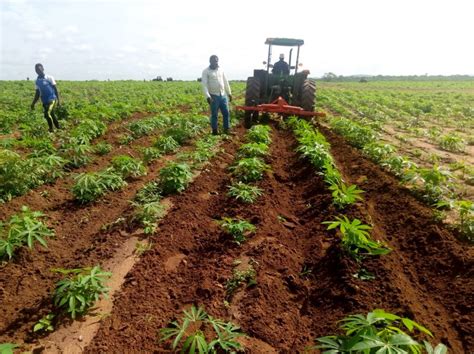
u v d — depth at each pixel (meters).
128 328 2.99
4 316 3.14
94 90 28.78
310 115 10.62
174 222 4.74
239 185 5.52
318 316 3.23
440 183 5.77
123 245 4.27
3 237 4.18
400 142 10.18
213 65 9.02
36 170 5.83
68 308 3.19
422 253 4.07
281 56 12.12
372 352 2.21
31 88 29.16
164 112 14.73
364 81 59.19
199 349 2.55
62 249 4.27
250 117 11.29
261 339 2.91
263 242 4.18
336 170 6.21
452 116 16.38
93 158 7.55
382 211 5.20
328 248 4.08
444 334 2.92
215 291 3.43
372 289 3.42
